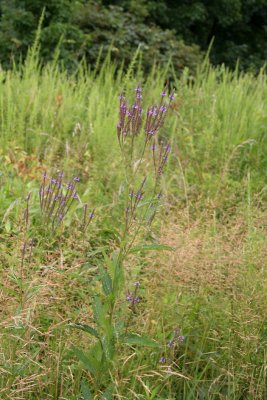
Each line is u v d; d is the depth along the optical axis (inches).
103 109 275.4
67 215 175.6
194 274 149.6
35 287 123.7
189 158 251.1
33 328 122.4
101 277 121.1
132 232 160.2
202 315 151.3
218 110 294.2
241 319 146.2
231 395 142.0
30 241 140.9
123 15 407.2
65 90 289.9
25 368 124.8
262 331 151.1
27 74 291.0
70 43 356.5
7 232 160.6
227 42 669.3
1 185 188.2
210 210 192.7
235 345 146.6
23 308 128.0
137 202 124.5
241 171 254.8
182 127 269.3
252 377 139.8
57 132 258.8
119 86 306.8
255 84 335.3
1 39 349.4
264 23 727.7
